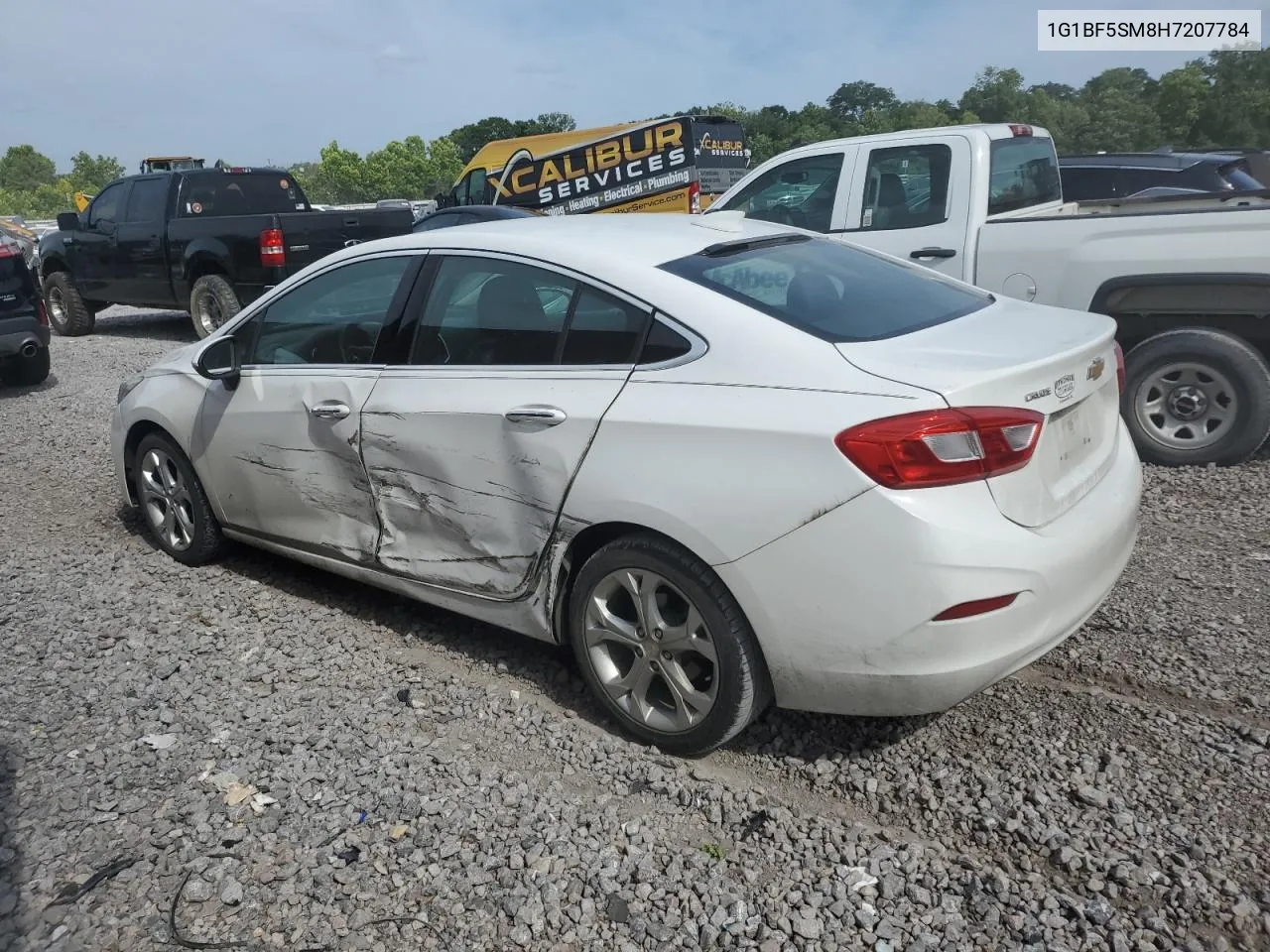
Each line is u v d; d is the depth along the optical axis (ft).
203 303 39.24
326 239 38.29
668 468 10.12
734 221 13.53
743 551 9.68
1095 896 8.61
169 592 15.81
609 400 10.73
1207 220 18.61
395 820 10.02
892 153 23.16
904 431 9.00
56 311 45.62
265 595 15.60
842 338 10.19
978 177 21.76
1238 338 18.94
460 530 12.25
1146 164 32.48
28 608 15.31
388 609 15.03
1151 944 8.05
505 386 11.69
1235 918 8.25
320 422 13.65
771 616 9.70
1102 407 11.26
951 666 9.27
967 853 9.29
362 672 13.07
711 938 8.36
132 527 19.13
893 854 9.21
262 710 12.13
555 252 11.76
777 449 9.53
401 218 41.57
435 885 9.12
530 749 11.24
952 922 8.40
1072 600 9.87
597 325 11.20
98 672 13.21
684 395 10.27
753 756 10.98
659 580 10.50
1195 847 9.07
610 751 11.14
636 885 9.02
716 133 56.39
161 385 16.53
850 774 10.51
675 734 10.81
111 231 41.88
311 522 14.34
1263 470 19.11
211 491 15.87
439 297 12.77
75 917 8.87
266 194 43.29
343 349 13.76
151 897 9.11
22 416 28.89
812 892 8.82
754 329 10.27
